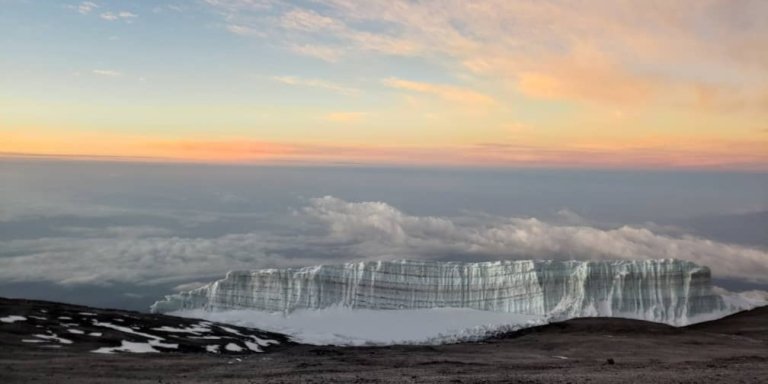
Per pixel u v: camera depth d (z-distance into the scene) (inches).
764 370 1991.9
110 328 3058.6
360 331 4343.0
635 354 2878.9
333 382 1647.4
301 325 4512.8
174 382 1651.1
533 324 4308.6
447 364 2333.9
